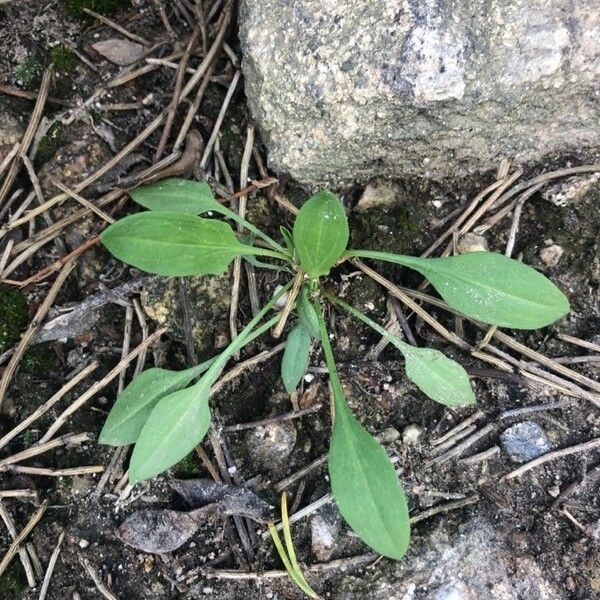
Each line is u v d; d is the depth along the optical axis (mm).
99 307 139
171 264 123
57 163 142
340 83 127
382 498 116
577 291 140
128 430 126
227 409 136
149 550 128
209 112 150
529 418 135
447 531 129
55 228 139
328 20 127
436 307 142
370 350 139
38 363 137
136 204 143
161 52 153
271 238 144
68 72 148
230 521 131
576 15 123
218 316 140
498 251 142
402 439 134
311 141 135
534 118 132
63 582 128
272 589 128
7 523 130
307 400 136
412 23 123
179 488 131
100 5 152
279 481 132
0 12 147
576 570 127
